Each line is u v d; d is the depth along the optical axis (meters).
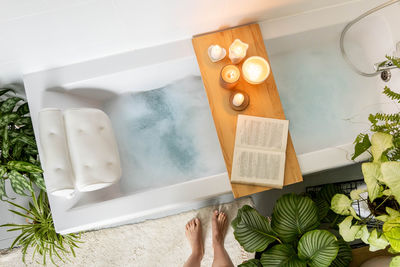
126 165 2.02
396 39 1.71
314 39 1.97
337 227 1.74
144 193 1.66
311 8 1.78
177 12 1.50
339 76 2.06
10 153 1.70
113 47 1.70
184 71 1.94
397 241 0.84
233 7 1.58
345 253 1.47
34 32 1.38
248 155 1.59
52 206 1.62
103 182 1.61
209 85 1.66
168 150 2.07
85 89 1.82
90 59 1.77
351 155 1.63
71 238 1.92
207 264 2.09
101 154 1.65
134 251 2.17
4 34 1.32
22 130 1.72
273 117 1.63
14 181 1.61
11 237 2.13
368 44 1.93
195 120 2.10
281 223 1.50
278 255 1.43
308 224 1.48
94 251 2.17
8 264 2.15
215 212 2.07
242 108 1.62
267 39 1.78
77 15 1.34
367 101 1.99
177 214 2.17
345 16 1.79
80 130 1.63
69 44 1.55
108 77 1.76
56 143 1.51
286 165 1.60
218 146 2.07
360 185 1.99
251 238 1.51
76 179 1.57
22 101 2.01
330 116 2.03
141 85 1.97
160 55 1.77
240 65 1.67
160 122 2.09
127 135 2.06
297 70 2.08
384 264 1.30
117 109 2.06
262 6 1.62
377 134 0.99
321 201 1.73
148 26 1.57
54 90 1.73
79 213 1.62
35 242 1.88
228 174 1.59
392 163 0.85
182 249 2.16
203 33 1.78
